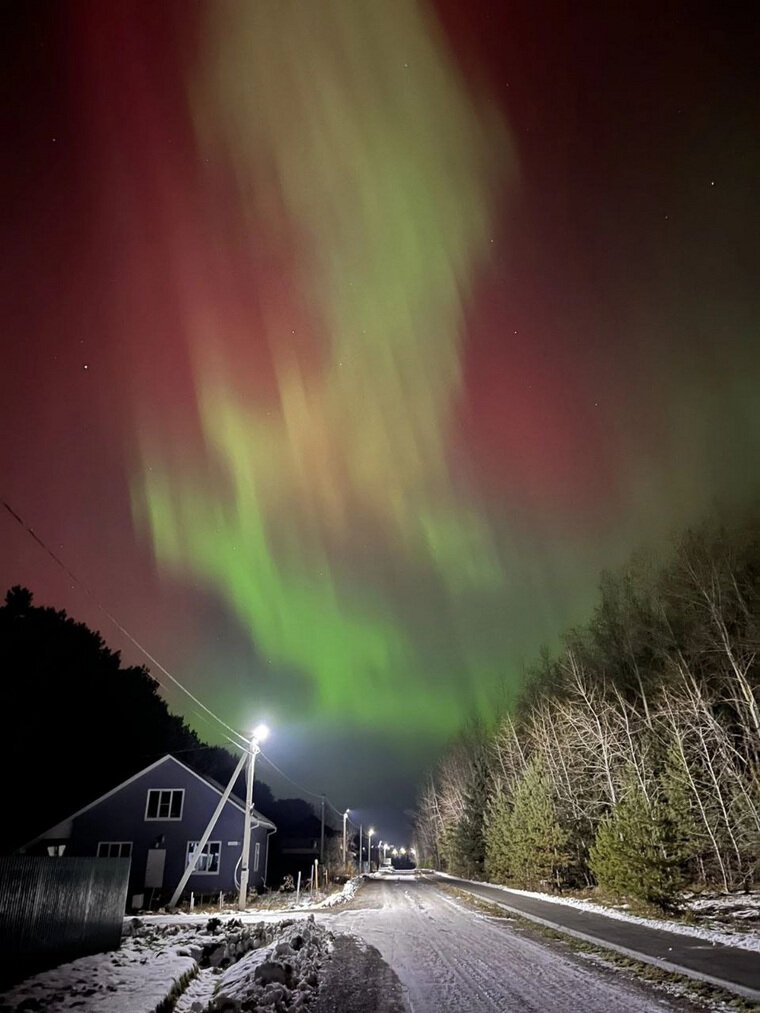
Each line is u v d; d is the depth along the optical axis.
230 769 78.25
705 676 29.88
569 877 31.59
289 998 10.05
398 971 12.80
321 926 19.41
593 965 12.50
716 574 29.09
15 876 11.52
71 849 38.00
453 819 73.81
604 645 41.78
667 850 19.48
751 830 24.03
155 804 39.03
